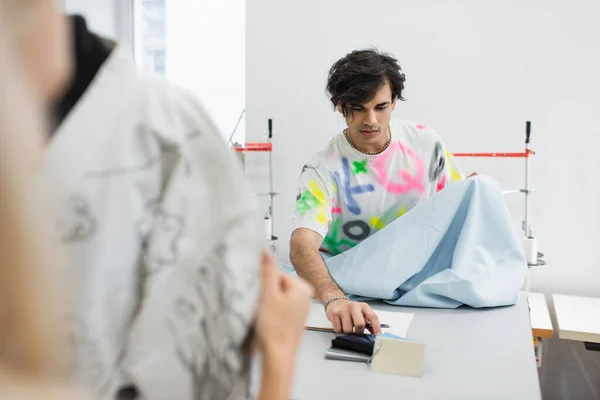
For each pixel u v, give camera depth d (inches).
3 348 10.2
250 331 23.3
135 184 21.0
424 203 64.6
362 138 68.4
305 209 66.8
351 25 107.5
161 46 128.2
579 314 87.0
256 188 114.7
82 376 20.1
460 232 64.3
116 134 20.9
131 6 127.4
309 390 40.9
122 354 21.4
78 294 20.1
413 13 104.2
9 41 11.5
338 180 70.8
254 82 113.0
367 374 43.8
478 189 64.2
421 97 105.1
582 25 96.3
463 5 101.5
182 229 21.5
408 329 53.9
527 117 100.3
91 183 20.3
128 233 20.9
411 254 62.7
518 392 40.5
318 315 57.4
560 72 98.0
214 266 21.9
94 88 20.9
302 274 59.8
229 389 22.3
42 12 18.7
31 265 10.2
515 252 63.6
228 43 121.6
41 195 11.0
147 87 22.2
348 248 74.1
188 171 21.8
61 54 19.7
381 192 71.5
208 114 23.4
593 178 98.0
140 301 21.7
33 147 11.0
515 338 51.4
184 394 21.9
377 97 65.3
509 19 99.6
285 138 112.7
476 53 101.7
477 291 59.3
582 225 99.2
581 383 101.5
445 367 45.1
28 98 11.2
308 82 110.6
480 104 102.4
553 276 101.2
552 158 99.5
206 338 22.0
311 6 108.9
